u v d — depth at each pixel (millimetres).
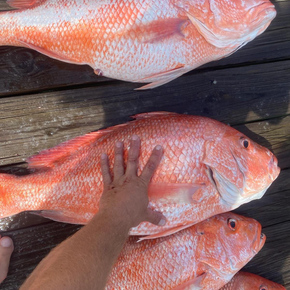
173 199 643
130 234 682
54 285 383
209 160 647
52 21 658
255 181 684
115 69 698
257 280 793
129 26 646
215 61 820
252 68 843
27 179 682
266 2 680
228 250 709
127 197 579
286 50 854
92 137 704
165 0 643
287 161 871
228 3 662
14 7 698
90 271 432
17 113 759
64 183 674
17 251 772
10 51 750
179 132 650
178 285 694
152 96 808
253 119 851
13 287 772
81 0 645
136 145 637
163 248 701
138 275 690
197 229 714
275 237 868
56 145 754
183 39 676
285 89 864
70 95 779
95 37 657
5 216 702
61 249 471
